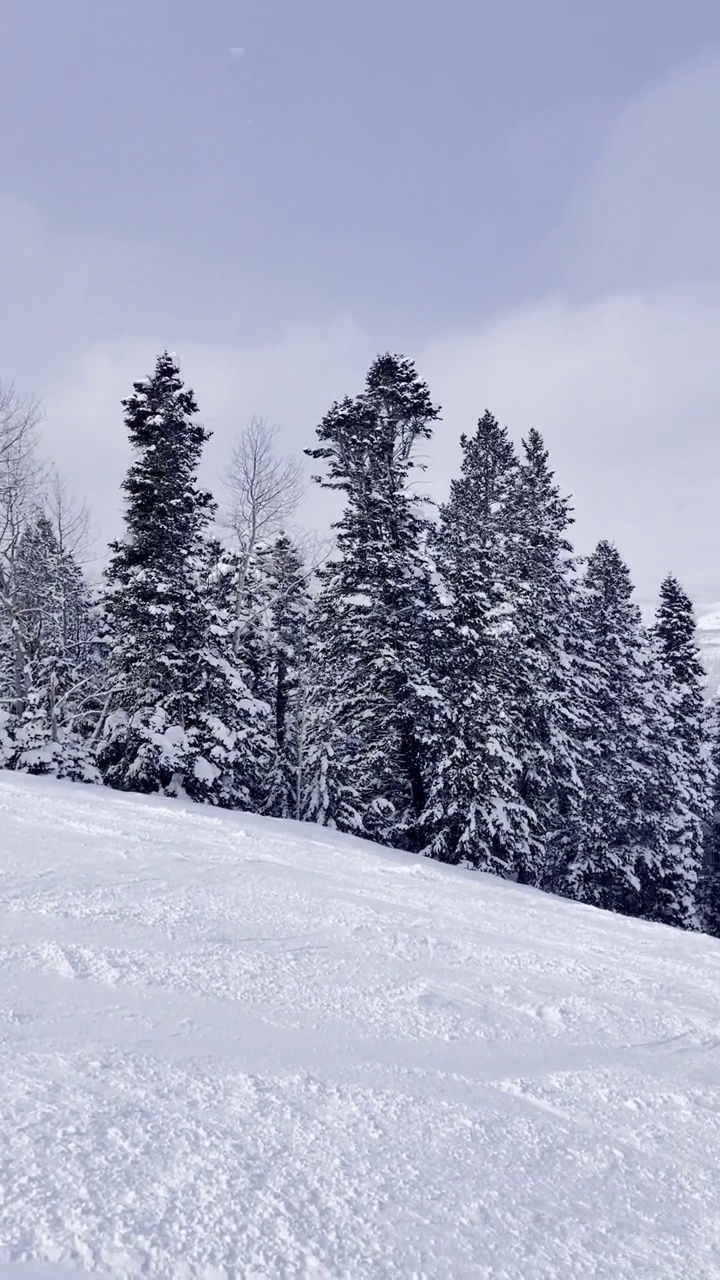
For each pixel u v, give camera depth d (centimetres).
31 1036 433
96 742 2514
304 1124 369
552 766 2944
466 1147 374
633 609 3838
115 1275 246
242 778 2555
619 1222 330
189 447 2520
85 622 2964
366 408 2867
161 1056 427
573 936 919
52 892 784
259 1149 337
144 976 566
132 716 2302
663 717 3706
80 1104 354
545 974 744
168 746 2195
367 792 2802
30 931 646
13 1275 238
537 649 2948
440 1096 432
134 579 2259
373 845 1549
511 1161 368
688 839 3628
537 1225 316
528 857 2680
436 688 2644
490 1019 589
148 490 2345
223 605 2664
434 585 2781
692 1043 604
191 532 2517
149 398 2423
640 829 3431
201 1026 484
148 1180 298
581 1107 450
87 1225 265
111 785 2427
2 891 767
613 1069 523
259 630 2772
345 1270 266
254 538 2684
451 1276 274
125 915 730
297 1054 461
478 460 3784
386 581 2575
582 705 3200
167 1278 249
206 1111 366
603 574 3778
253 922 769
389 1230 293
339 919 827
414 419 3020
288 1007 545
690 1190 369
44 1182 286
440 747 2614
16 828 1098
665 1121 446
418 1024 553
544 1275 284
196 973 590
